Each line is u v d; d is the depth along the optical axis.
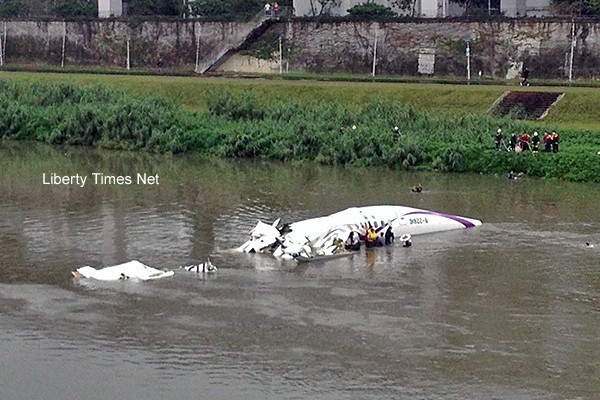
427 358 55.75
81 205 90.50
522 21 148.25
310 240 75.56
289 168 110.75
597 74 144.12
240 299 64.50
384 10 168.75
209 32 168.62
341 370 54.19
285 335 58.72
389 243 78.31
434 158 108.81
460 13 183.62
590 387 52.44
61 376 53.59
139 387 52.34
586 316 62.12
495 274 70.31
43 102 136.25
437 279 69.12
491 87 132.62
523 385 52.59
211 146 120.38
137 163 113.50
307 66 161.38
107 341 57.81
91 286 66.88
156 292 65.81
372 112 122.00
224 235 80.12
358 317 61.56
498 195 95.81
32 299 64.38
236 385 52.56
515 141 106.88
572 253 75.56
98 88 138.25
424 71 153.88
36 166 110.56
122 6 192.50
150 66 172.88
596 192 97.19
